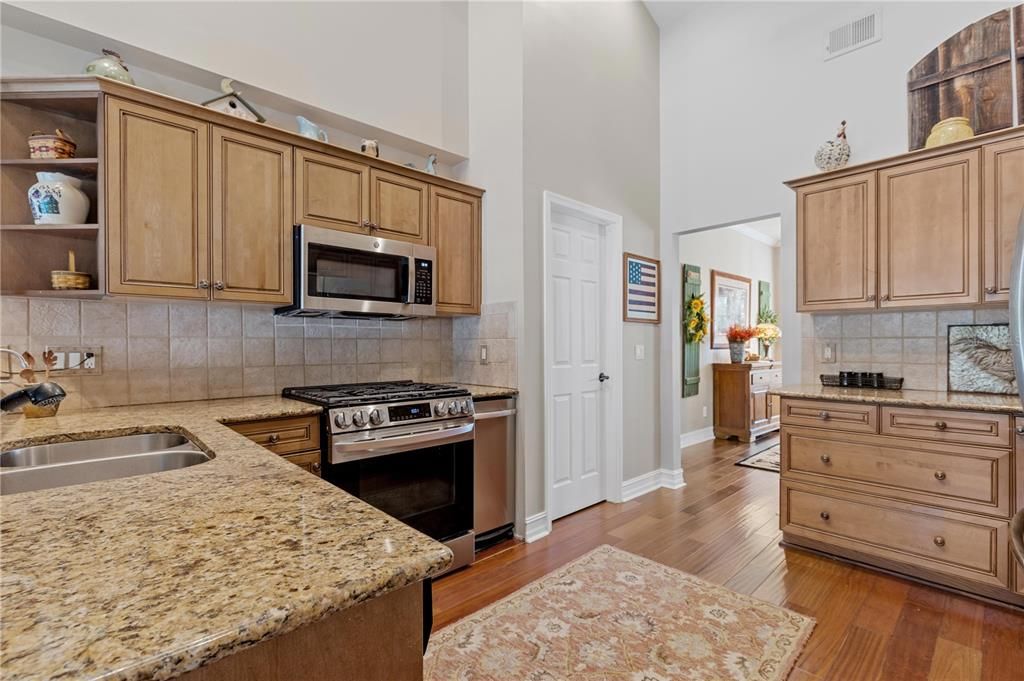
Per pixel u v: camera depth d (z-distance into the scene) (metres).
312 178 2.34
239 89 2.35
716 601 2.10
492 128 3.07
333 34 2.69
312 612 0.47
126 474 1.31
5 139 1.88
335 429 2.06
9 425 1.58
